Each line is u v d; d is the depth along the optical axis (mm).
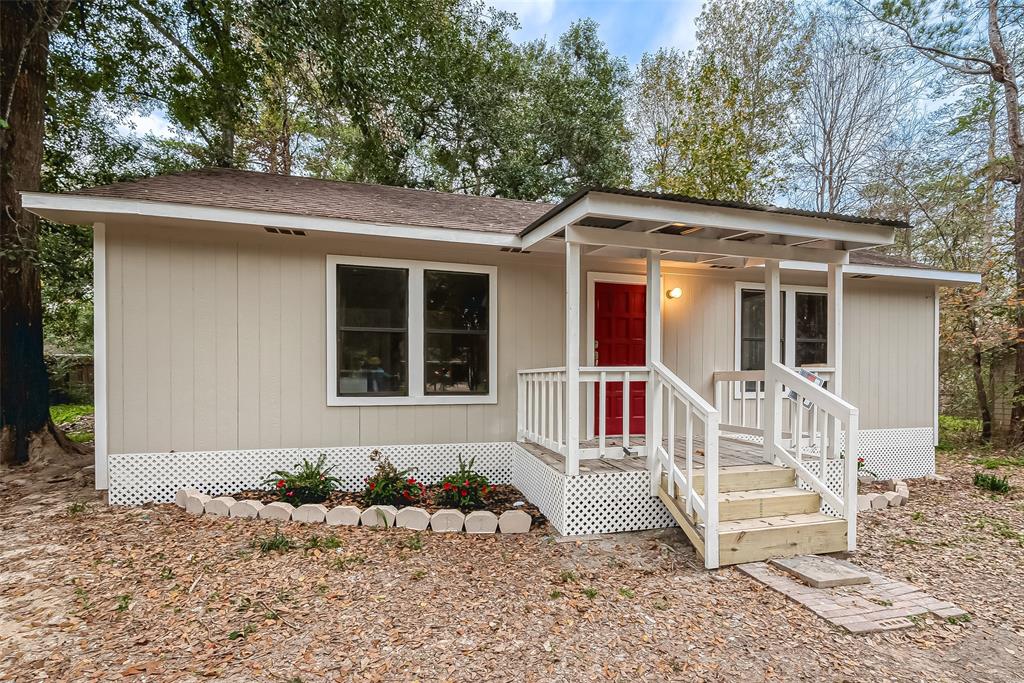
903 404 7582
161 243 4859
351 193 6496
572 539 4141
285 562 3484
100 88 8812
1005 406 9930
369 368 5465
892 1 10430
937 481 6773
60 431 7035
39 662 2355
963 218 10977
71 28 7684
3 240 6262
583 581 3391
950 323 9781
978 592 3340
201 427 4977
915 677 2363
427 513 4301
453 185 15125
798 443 4848
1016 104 9195
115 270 4742
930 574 3619
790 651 2570
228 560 3494
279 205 4938
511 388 5926
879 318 7488
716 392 6457
